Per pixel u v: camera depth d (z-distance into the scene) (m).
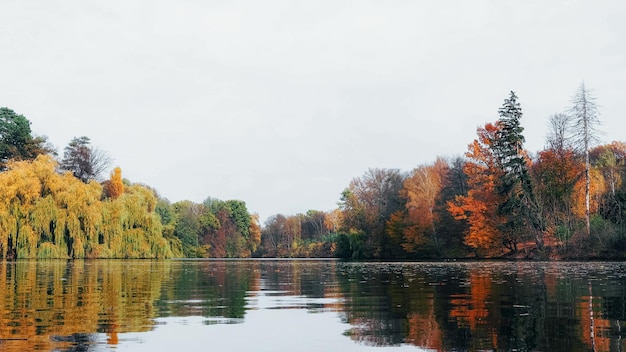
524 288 22.28
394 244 84.19
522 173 64.81
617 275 30.42
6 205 57.59
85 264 48.50
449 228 75.44
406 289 23.05
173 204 127.62
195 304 17.66
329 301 18.56
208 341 11.31
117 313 15.34
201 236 132.38
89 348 10.51
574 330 12.17
